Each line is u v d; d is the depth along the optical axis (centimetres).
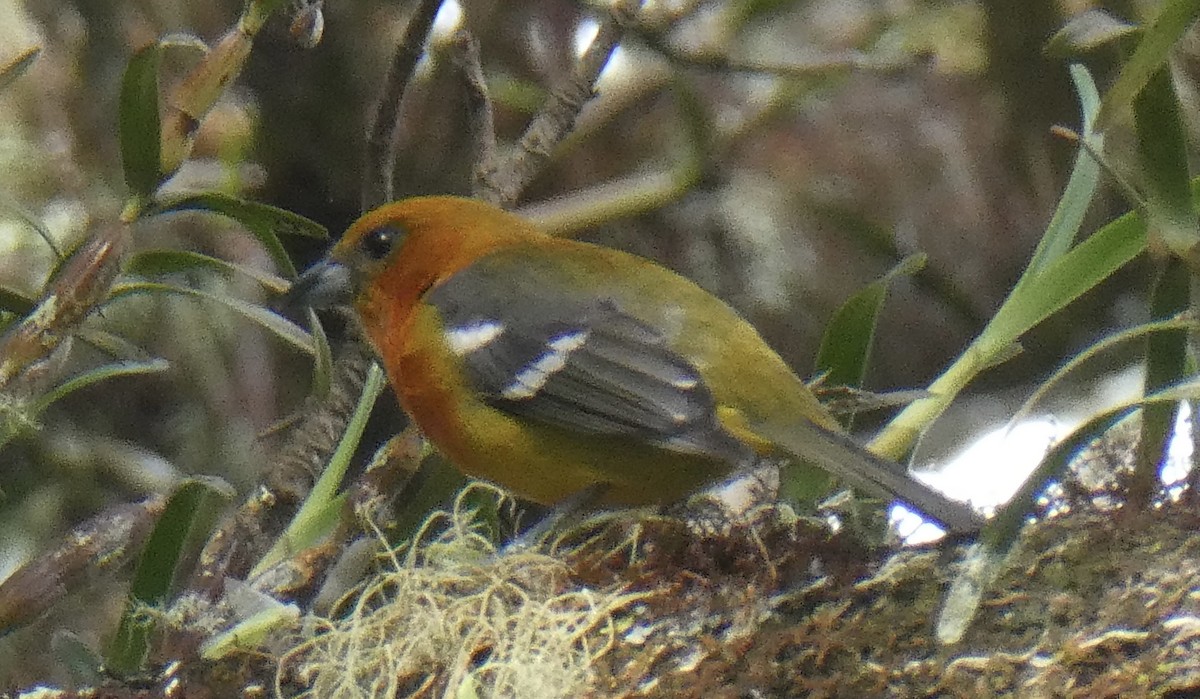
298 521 630
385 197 743
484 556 626
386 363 773
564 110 771
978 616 563
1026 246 1296
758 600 591
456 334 736
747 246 1283
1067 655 546
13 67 600
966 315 1311
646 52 1148
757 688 569
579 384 711
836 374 696
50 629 1025
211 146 1080
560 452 714
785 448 675
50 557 567
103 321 1116
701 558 620
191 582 623
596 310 732
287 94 1183
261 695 596
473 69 767
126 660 600
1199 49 1164
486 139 787
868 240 1274
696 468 712
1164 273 596
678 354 709
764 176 1290
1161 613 548
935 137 1288
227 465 1122
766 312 1281
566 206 1059
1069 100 1255
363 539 629
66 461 1091
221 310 1141
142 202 568
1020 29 1233
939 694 556
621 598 591
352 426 648
